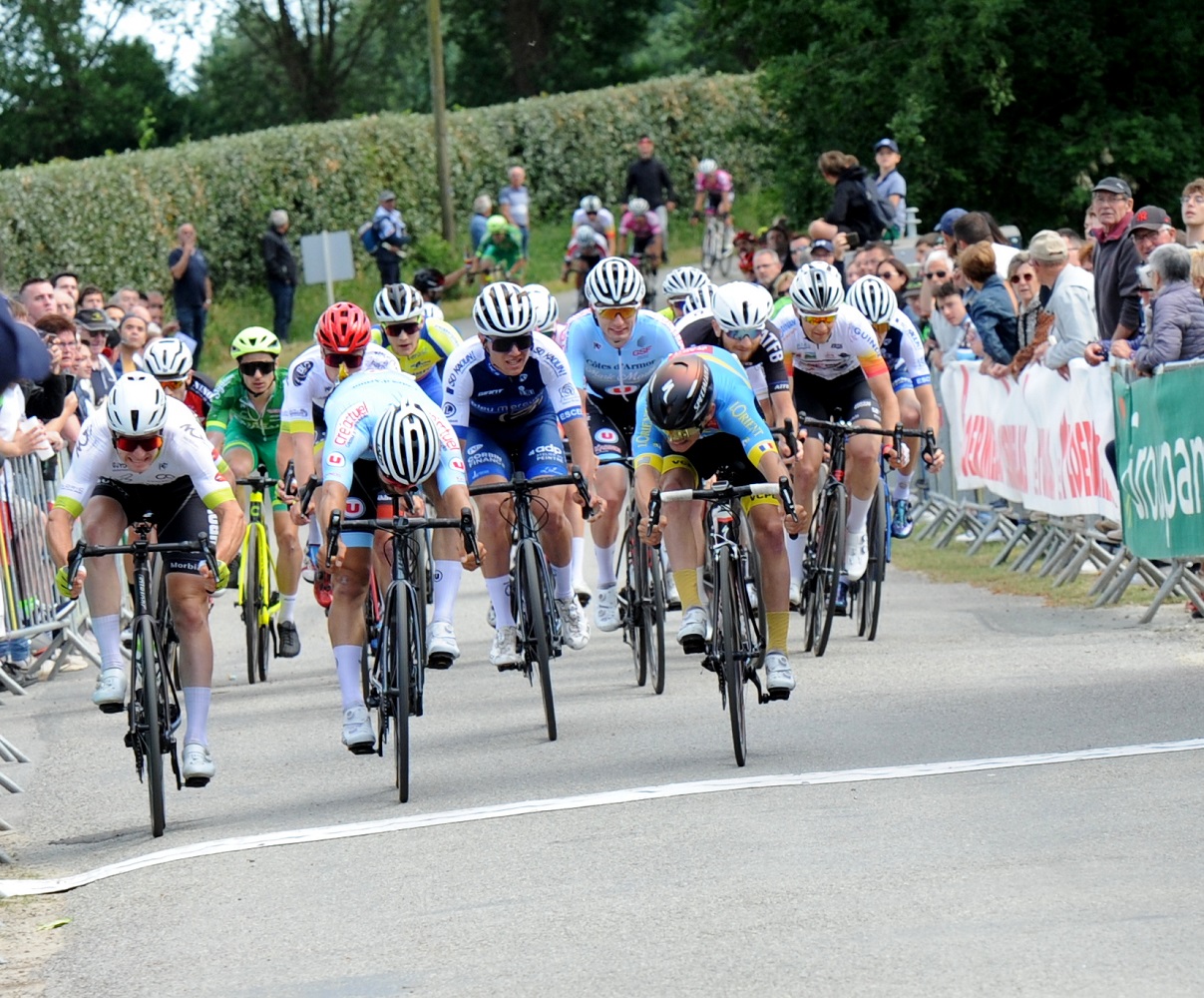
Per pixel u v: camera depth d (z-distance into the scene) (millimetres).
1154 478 15992
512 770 12031
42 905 9781
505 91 98000
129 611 21641
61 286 23438
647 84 66938
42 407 18891
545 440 14547
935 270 23594
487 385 14273
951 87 45625
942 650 15727
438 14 59531
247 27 94125
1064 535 19797
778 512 12102
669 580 17438
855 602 17484
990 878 8344
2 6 90500
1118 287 18281
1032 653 15023
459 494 12234
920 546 24219
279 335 48219
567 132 65312
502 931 8219
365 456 12570
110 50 93250
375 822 10758
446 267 58156
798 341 16328
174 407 11781
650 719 13641
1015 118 46750
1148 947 7199
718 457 12312
